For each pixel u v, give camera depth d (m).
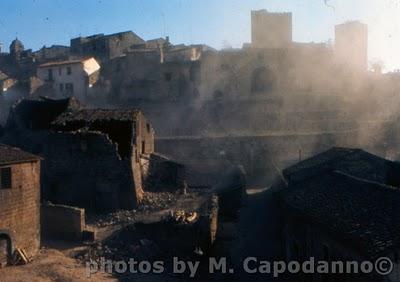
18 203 31.02
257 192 52.72
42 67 84.06
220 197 43.44
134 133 43.75
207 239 32.56
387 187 25.83
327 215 25.42
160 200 42.84
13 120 51.69
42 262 30.62
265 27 81.69
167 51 87.62
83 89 80.50
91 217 40.38
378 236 20.59
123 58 81.81
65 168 43.16
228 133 65.19
